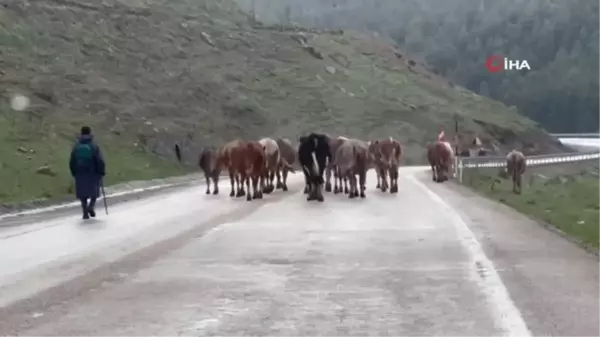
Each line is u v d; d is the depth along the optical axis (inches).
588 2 7426.2
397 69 4173.2
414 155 2982.3
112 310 353.4
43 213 855.1
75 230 682.2
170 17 3314.5
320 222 715.4
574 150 3909.9
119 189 1258.6
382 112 3309.5
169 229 673.0
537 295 378.3
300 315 340.2
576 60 6712.6
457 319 329.4
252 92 3029.0
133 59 2687.0
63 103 2071.9
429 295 380.5
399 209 850.8
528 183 1624.0
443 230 652.7
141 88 2480.3
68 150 1656.0
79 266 478.9
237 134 2534.5
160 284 415.5
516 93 6515.8
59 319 337.1
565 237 609.9
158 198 1059.9
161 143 2063.2
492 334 303.9
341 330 313.0
